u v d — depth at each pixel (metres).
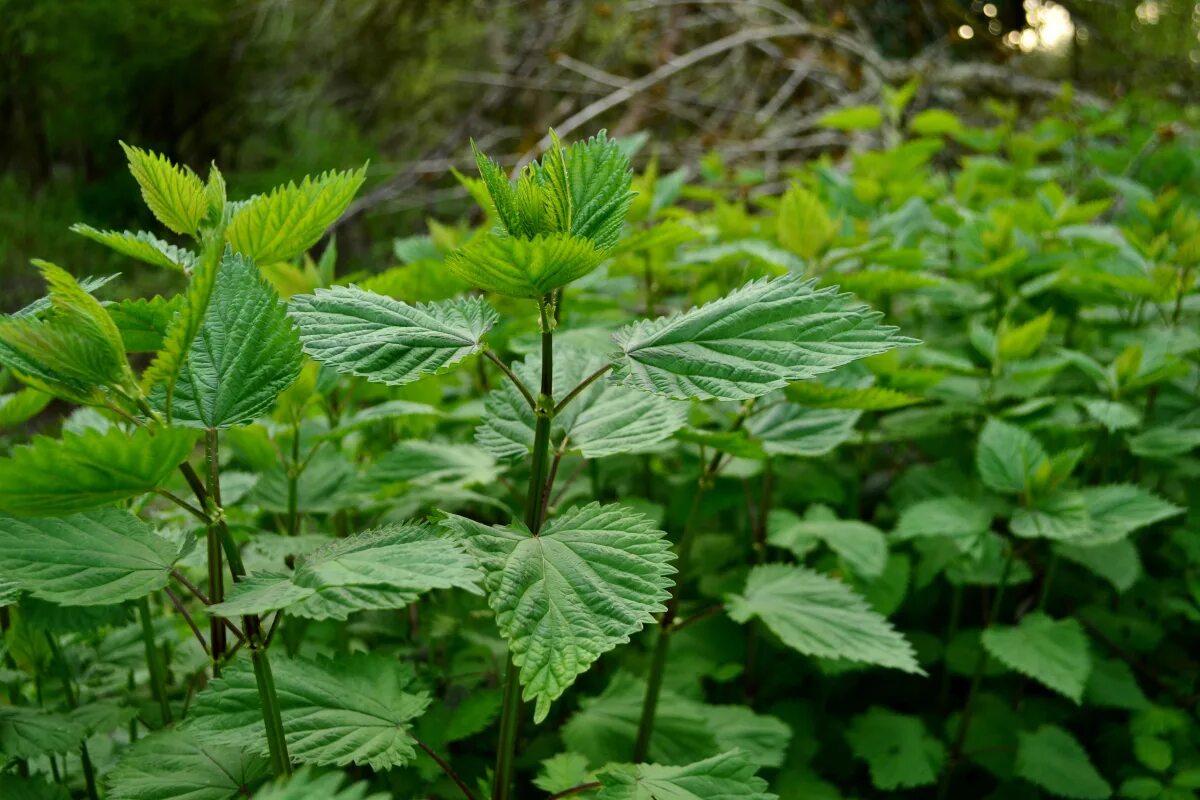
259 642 0.59
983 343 1.07
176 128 4.36
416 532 0.59
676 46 3.76
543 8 4.01
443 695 0.87
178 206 0.62
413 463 0.86
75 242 3.36
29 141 4.04
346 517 0.98
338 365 0.60
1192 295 1.21
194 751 0.66
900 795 1.04
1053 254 1.29
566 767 0.77
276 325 0.61
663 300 1.45
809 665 1.04
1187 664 1.08
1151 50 3.37
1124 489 0.91
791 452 0.80
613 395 0.70
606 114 3.78
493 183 0.60
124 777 0.64
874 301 1.23
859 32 3.28
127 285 3.11
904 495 1.15
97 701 0.76
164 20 3.94
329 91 4.61
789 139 3.00
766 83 3.72
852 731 1.00
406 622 0.90
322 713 0.64
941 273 1.48
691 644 1.01
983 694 1.07
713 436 0.71
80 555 0.58
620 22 3.98
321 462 0.86
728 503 1.00
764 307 0.60
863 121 1.78
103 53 3.87
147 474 0.56
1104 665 1.02
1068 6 3.37
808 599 0.79
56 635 0.77
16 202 3.42
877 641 0.76
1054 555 1.02
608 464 1.11
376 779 0.76
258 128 4.55
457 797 0.79
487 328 0.62
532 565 0.59
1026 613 1.14
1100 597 1.11
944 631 1.15
